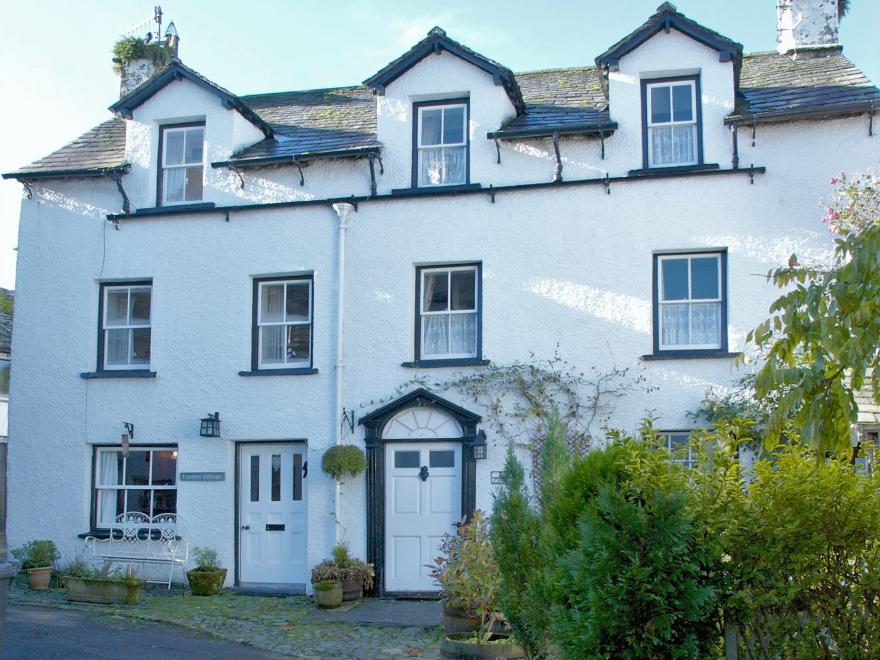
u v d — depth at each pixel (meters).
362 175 14.37
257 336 14.50
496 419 13.19
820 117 12.80
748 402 11.95
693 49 13.47
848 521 5.37
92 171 15.04
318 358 14.02
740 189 12.92
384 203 14.06
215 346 14.46
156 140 15.35
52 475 14.84
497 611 8.73
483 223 13.68
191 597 13.27
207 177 14.98
